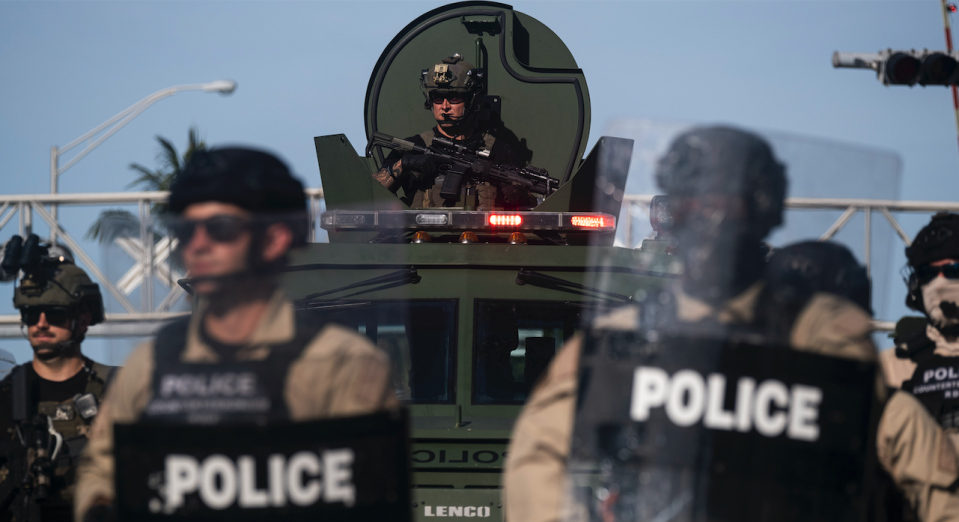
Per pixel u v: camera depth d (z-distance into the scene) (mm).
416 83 30719
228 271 8102
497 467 18984
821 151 8625
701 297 8133
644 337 8109
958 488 9156
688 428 7824
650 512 7750
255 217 8164
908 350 14758
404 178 28812
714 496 7723
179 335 8172
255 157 8305
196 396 7906
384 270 17828
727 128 8406
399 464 8117
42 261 15203
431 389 21203
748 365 7902
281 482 7809
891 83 30266
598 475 7926
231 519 7742
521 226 24031
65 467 14961
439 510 18844
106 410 8484
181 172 8422
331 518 7832
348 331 8375
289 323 8211
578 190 26344
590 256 22531
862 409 8125
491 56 30562
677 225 8336
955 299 14133
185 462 7816
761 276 8203
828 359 8062
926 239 14352
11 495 14992
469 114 29047
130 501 7859
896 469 9258
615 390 8047
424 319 21797
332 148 27703
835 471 7945
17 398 15227
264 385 7910
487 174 28078
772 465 7809
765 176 8250
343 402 8031
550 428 8297
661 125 8570
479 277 22312
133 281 8477
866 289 8461
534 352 21766
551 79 30281
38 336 15172
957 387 14031
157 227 8508
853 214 8625
